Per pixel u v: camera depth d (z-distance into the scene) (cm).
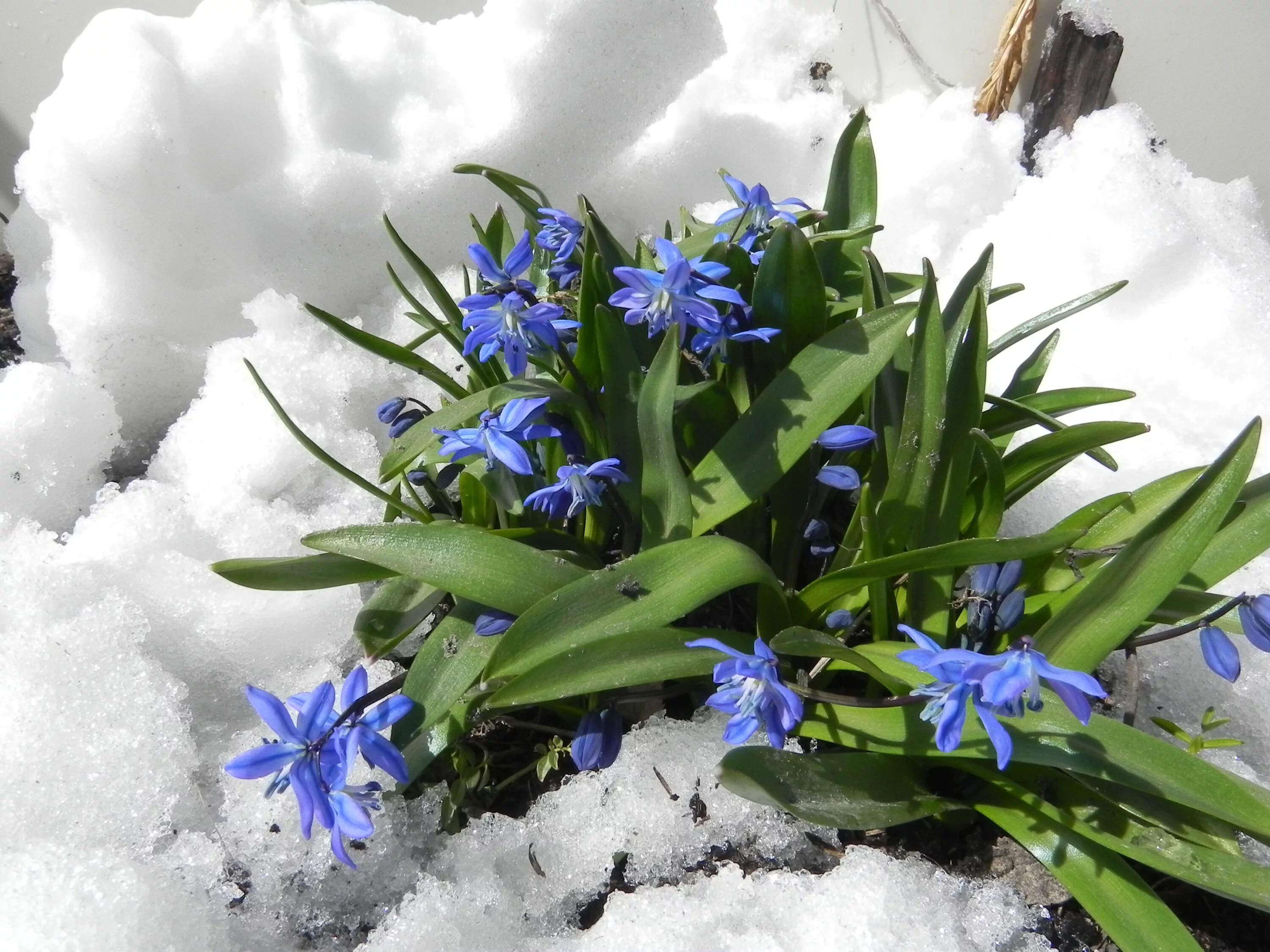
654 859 38
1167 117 67
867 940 35
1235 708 41
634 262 41
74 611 41
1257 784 36
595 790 38
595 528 41
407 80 53
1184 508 34
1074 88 63
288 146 52
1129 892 34
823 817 34
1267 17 61
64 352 51
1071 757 34
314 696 32
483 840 38
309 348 50
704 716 40
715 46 54
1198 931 37
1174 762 33
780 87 62
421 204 54
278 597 42
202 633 42
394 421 42
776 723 33
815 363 37
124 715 39
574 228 39
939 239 59
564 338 38
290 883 38
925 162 59
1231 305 52
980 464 40
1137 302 54
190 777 39
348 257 54
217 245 52
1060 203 56
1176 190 57
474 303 36
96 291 50
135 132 49
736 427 38
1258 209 61
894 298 45
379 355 43
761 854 38
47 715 39
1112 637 35
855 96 67
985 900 36
